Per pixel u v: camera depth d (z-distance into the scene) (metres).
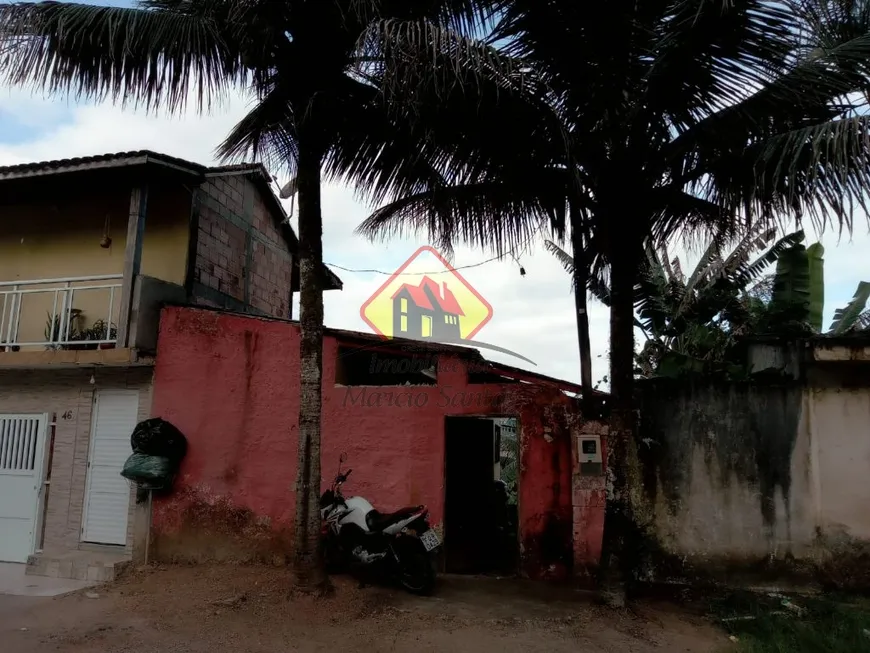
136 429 7.75
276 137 7.32
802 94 5.09
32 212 10.26
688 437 7.03
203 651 4.98
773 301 9.30
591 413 6.21
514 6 5.53
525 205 6.48
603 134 5.82
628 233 6.00
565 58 5.58
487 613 5.88
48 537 8.23
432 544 6.53
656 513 6.97
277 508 7.63
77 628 5.53
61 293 9.81
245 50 6.14
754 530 6.78
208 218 9.90
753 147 5.34
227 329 8.12
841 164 4.39
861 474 6.66
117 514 8.09
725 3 4.49
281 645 5.08
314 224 6.40
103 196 9.72
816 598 6.33
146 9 6.12
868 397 6.75
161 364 8.21
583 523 6.92
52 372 8.66
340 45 6.20
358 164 7.01
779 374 7.00
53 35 5.83
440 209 6.72
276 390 7.85
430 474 7.41
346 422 7.74
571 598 6.38
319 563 6.18
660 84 5.38
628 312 5.97
